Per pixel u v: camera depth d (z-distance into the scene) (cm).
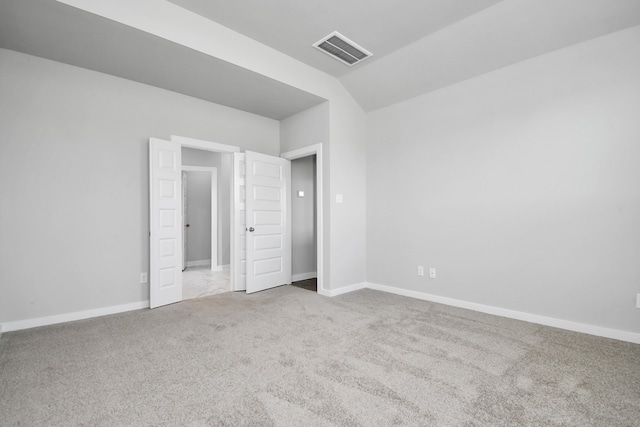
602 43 258
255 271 421
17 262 281
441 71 340
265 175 437
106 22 236
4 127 277
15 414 158
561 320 278
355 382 188
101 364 212
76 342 250
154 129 359
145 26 247
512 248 307
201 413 159
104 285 324
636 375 195
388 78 374
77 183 311
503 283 313
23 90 285
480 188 329
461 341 249
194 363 213
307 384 186
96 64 305
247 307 347
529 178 296
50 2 212
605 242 257
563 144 277
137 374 198
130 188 342
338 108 406
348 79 399
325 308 342
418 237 384
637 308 244
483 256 327
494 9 267
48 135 296
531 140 295
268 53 328
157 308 344
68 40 262
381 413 158
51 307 295
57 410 162
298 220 508
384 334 264
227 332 271
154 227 343
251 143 448
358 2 259
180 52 279
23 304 283
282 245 460
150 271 341
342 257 410
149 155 343
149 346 241
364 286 442
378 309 337
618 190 251
